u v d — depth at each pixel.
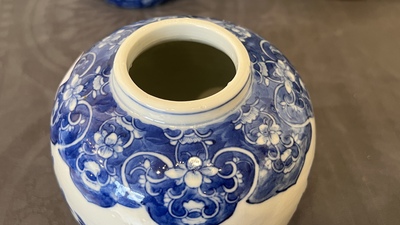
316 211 0.62
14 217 0.60
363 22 0.87
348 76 0.78
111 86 0.45
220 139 0.42
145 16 0.86
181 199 0.41
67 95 0.47
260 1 0.90
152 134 0.42
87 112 0.44
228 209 0.42
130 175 0.41
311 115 0.49
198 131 0.42
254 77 0.46
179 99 0.52
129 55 0.44
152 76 0.50
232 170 0.41
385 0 0.91
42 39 0.82
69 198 0.46
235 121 0.43
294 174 0.45
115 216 0.43
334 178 0.65
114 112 0.43
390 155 0.68
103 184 0.42
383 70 0.79
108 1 0.88
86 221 0.46
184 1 0.89
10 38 0.82
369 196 0.64
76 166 0.43
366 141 0.69
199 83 0.51
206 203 0.41
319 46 0.83
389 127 0.71
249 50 0.48
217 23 0.52
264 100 0.45
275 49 0.51
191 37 0.47
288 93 0.47
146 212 0.41
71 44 0.82
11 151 0.67
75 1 0.89
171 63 0.49
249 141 0.42
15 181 0.64
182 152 0.41
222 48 0.46
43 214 0.61
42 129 0.70
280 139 0.44
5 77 0.76
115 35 0.51
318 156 0.68
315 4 0.90
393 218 0.62
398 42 0.84
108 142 0.42
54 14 0.87
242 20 0.86
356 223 0.61
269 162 0.43
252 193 0.42
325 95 0.75
